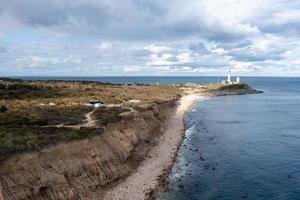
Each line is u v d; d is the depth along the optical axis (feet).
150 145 200.44
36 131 145.59
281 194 131.13
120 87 510.17
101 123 175.01
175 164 169.48
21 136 133.08
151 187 135.64
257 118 334.03
